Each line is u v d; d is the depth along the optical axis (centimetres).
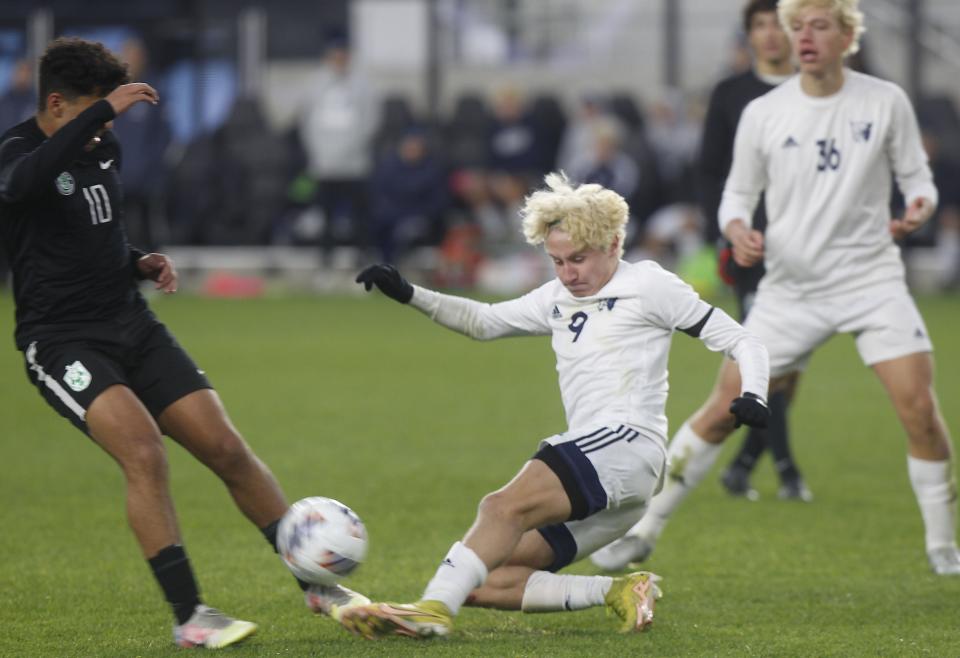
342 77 7469
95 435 1781
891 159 2331
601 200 1828
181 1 8162
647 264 1872
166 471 1780
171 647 1778
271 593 2116
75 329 1833
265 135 8012
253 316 6781
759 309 2389
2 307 6838
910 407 2277
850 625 1923
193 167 7988
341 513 1797
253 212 8012
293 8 8275
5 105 7162
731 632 1873
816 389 4516
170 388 1848
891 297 2305
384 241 7600
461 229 7544
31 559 2322
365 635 1773
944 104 7638
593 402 1831
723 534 2570
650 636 1845
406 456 3312
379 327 6378
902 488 3002
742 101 2878
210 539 2486
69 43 1827
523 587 1866
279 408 4028
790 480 2914
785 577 2242
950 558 2289
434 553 2402
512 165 7506
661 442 1831
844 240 2320
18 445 3425
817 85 2319
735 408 1759
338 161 7469
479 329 1945
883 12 7900
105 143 1881
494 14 8219
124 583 2162
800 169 2322
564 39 8194
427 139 7575
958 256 7506
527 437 3581
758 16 2844
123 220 1897
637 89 8150
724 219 2389
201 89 8231
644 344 1838
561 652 1748
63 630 1888
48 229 1819
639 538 2288
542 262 7494
